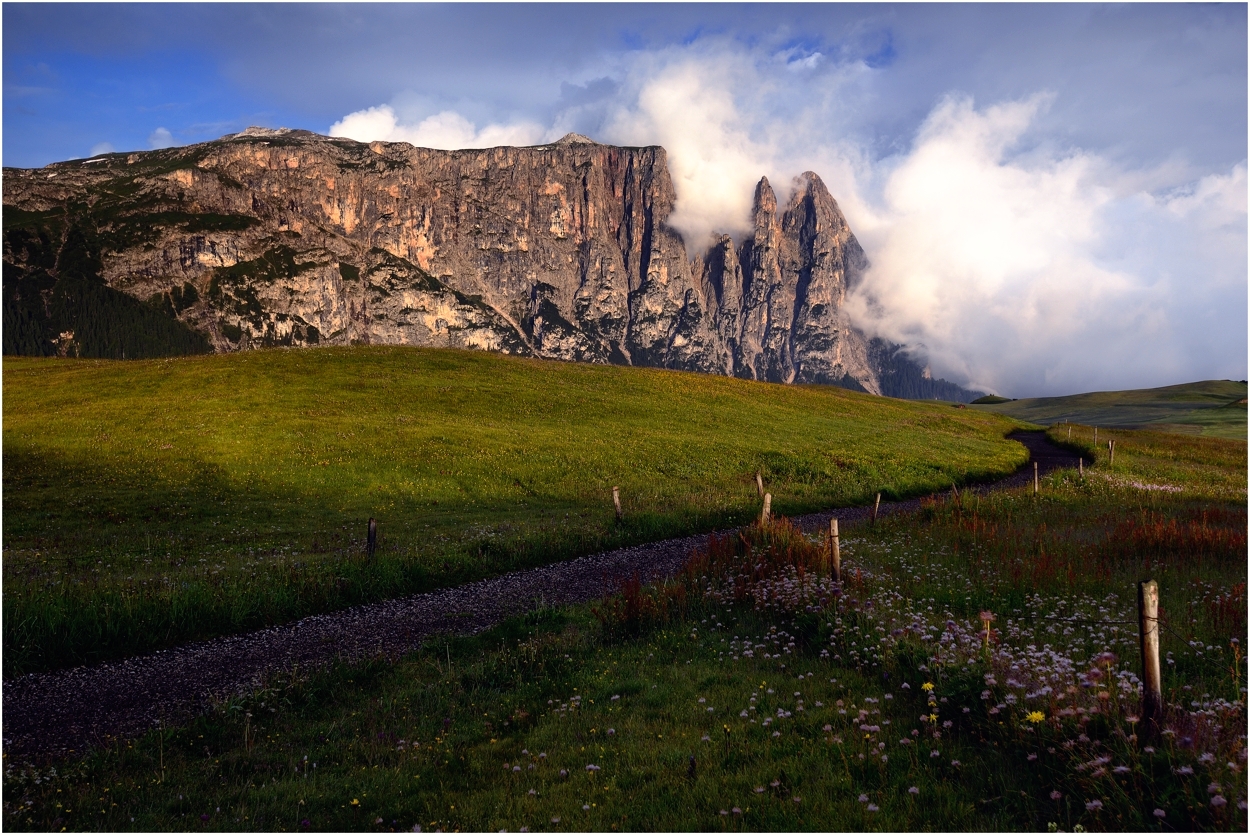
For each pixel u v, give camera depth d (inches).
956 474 2097.7
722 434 2348.7
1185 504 1379.2
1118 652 444.1
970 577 687.7
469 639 652.1
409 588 848.3
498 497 1488.7
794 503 1523.1
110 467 1546.5
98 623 634.2
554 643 610.2
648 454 1953.7
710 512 1337.4
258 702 508.4
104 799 364.5
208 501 1349.7
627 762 361.1
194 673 585.0
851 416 3206.2
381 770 386.3
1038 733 315.3
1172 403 5999.0
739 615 626.2
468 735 429.7
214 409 2094.0
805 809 287.7
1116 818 252.7
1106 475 1908.2
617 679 503.2
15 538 1060.5
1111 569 705.0
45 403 2159.2
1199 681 382.3
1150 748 280.8
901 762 322.0
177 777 393.7
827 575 685.3
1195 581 638.5
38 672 582.2
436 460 1707.7
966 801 285.4
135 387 2381.9
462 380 2736.2
